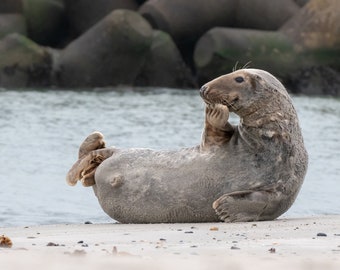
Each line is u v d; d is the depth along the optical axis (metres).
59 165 68.44
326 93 141.00
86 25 145.25
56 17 144.12
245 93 43.28
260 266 26.02
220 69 139.88
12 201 55.75
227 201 42.50
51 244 33.53
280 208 43.22
